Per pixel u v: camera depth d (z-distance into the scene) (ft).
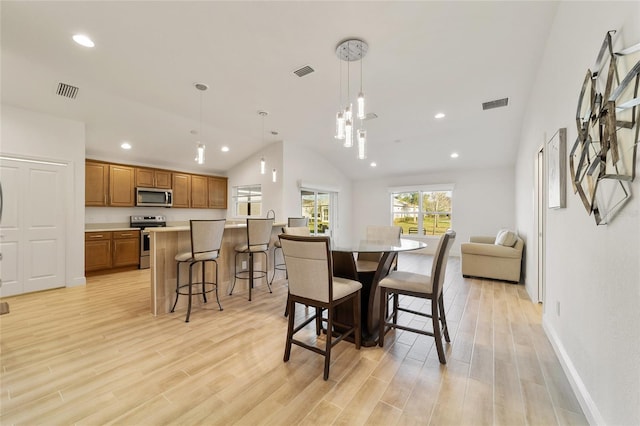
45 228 12.19
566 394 5.38
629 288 3.54
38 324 8.72
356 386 5.64
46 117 12.13
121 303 10.73
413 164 22.58
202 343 7.48
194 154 18.57
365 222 27.25
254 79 10.19
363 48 8.25
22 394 5.38
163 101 12.21
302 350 7.13
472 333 8.08
